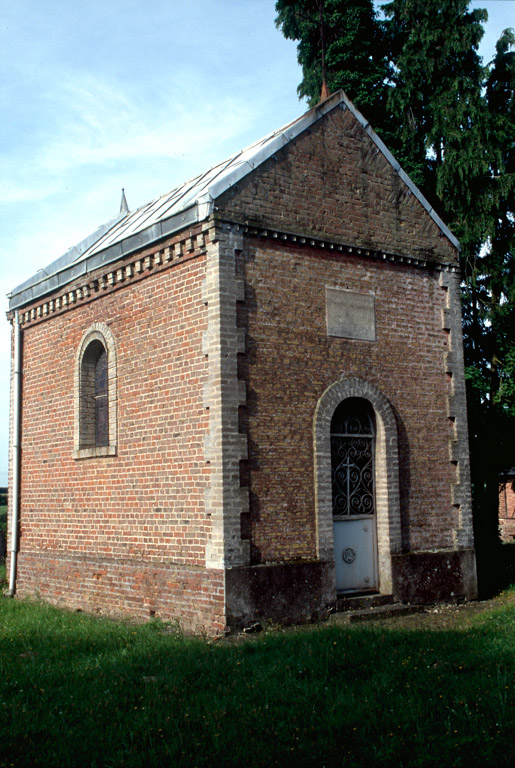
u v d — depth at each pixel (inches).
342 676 322.0
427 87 776.3
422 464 551.5
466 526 567.5
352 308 526.0
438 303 581.9
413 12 786.8
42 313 626.5
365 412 536.7
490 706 278.2
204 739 258.8
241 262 471.8
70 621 485.7
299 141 510.9
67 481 583.2
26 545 629.9
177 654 366.0
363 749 249.3
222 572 436.1
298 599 462.0
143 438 506.9
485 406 732.0
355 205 536.4
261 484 461.1
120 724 273.7
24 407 650.2
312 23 839.7
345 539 511.2
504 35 749.3
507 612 464.8
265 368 473.7
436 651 358.0
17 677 335.9
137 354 518.9
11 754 252.2
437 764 237.3
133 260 523.8
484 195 719.1
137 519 506.9
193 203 472.7
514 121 739.4
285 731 263.4
